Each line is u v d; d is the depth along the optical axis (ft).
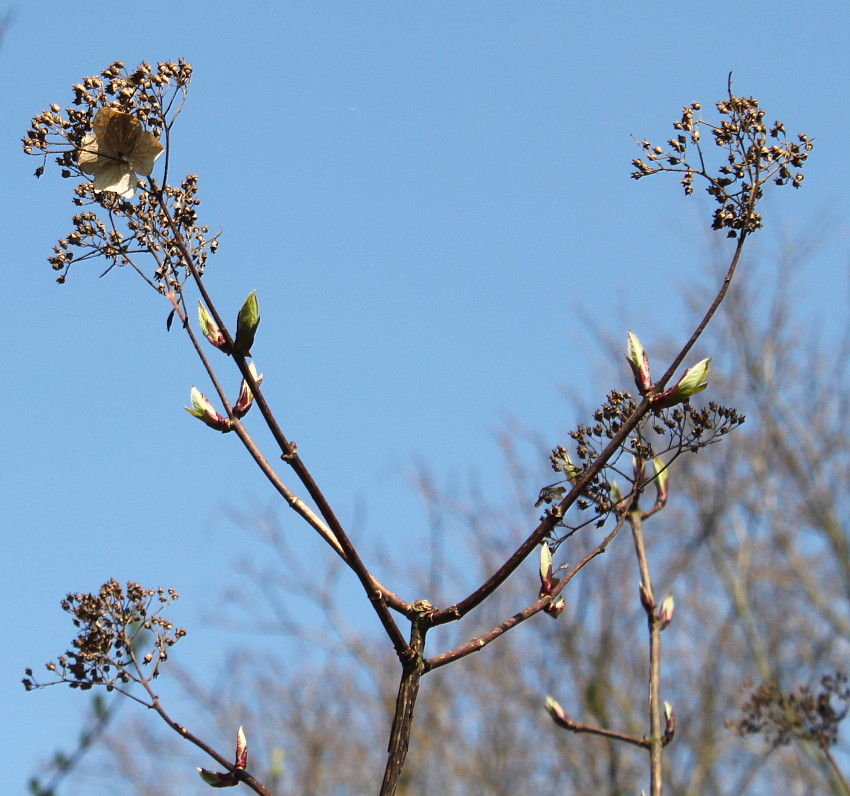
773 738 16.80
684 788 28.53
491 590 7.79
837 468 39.29
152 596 8.79
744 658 31.73
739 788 26.03
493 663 35.35
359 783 38.73
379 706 39.99
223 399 8.14
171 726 8.01
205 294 7.86
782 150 8.52
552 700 10.90
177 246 8.09
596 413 9.21
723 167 8.57
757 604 34.17
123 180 8.09
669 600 11.01
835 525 37.83
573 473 9.16
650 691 10.62
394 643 7.64
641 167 8.66
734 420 9.00
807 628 34.27
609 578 32.73
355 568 7.64
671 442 9.18
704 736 28.86
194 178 8.43
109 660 8.46
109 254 8.23
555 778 32.50
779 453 39.47
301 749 39.04
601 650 31.45
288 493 7.96
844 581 36.17
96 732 13.65
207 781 7.85
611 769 23.25
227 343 7.82
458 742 34.99
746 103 8.59
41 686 8.39
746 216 8.50
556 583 8.61
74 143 8.09
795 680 31.50
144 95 8.18
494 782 33.22
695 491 36.68
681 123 8.70
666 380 8.25
